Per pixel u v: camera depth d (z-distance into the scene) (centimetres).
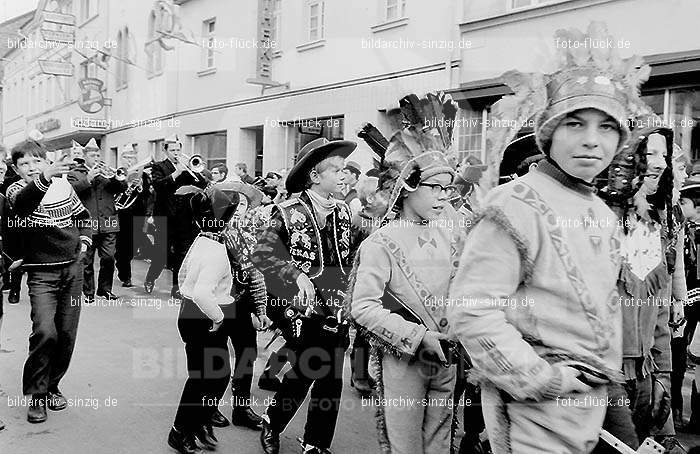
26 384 420
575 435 186
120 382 502
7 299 839
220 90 1290
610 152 196
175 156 775
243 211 393
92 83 1844
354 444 399
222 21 1288
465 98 845
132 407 450
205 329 373
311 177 362
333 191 364
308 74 1099
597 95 189
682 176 349
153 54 1553
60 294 436
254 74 1183
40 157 425
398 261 298
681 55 717
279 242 353
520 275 191
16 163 425
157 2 1504
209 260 366
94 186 824
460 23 899
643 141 269
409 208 305
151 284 896
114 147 1828
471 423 300
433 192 295
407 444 294
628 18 764
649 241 281
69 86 2042
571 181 199
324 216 361
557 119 193
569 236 191
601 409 194
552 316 189
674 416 430
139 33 1628
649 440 192
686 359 437
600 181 273
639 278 272
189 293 369
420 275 298
